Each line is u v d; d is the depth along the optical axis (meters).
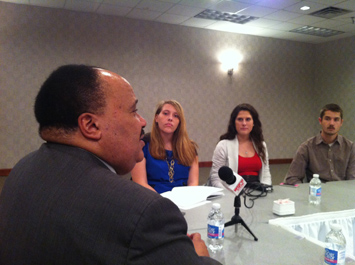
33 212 0.58
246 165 2.56
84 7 5.75
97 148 0.67
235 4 5.39
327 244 1.11
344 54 7.76
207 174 6.36
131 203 0.56
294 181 2.82
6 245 0.60
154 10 5.84
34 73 5.75
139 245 0.53
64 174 0.61
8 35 5.54
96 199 0.56
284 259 1.08
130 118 0.71
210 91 7.24
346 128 7.76
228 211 1.62
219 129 7.39
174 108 2.21
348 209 1.69
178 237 0.59
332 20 6.30
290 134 8.26
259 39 7.71
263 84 7.82
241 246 1.19
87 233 0.54
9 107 5.62
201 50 7.10
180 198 1.78
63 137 0.66
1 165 5.62
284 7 5.53
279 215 1.56
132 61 6.48
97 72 0.68
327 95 8.22
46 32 5.79
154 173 2.21
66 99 0.64
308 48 8.39
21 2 5.50
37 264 0.56
